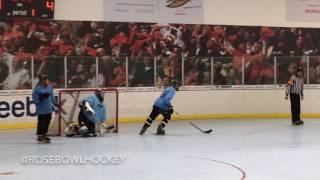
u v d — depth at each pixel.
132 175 8.56
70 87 18.30
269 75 20.83
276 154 10.93
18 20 17.69
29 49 17.91
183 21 19.92
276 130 15.96
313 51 21.30
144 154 10.93
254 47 20.75
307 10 21.19
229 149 11.71
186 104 19.94
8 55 17.41
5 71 17.31
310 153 11.08
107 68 18.88
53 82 18.03
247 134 14.86
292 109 17.70
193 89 20.03
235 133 15.13
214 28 20.28
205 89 20.17
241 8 20.58
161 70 19.61
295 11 21.08
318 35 21.27
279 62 20.91
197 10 20.08
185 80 19.94
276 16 20.94
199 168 9.22
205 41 20.19
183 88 19.88
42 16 17.97
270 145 12.40
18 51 17.73
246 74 20.62
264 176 8.48
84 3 18.67
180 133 15.20
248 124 17.98
